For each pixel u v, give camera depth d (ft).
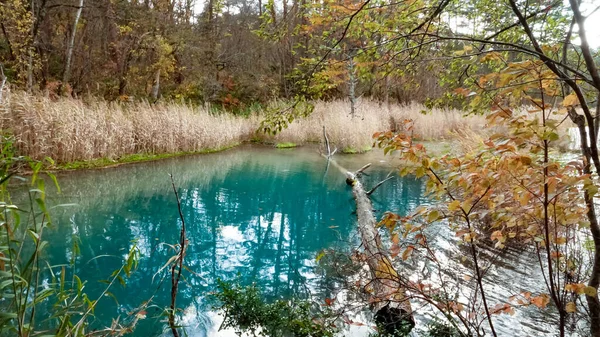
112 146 31.09
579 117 5.76
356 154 40.34
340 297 11.82
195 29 66.74
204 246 16.24
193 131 38.45
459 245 15.12
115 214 19.45
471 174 5.75
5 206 6.09
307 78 9.58
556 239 6.48
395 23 8.45
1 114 23.34
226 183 27.78
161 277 13.02
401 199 24.03
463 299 11.21
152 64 55.21
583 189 5.28
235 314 10.81
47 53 46.26
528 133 5.22
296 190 26.35
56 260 13.71
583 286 5.69
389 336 9.77
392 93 61.36
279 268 14.12
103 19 50.11
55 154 26.89
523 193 5.82
